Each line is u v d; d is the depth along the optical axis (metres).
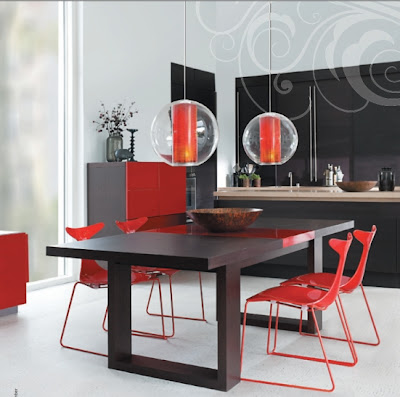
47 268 6.54
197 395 3.21
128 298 3.75
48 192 6.57
